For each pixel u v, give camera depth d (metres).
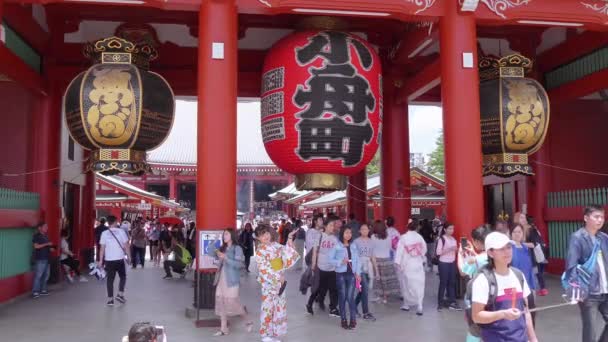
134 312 11.99
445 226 12.55
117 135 12.95
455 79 12.82
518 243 7.69
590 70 17.23
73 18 16.56
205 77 11.53
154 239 27.30
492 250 4.88
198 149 11.52
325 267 11.55
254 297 14.44
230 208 11.30
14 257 13.70
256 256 9.22
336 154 13.41
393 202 19.19
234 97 11.63
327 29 14.01
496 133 14.85
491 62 15.16
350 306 10.34
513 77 15.05
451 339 9.42
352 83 13.35
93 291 15.29
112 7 16.28
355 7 12.48
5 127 16.11
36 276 14.19
